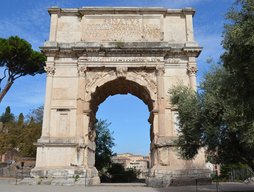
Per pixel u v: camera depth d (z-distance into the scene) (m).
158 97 31.28
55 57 33.03
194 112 22.30
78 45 32.50
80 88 31.52
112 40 33.47
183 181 27.27
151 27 34.16
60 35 34.19
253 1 15.88
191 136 22.11
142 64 32.22
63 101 31.55
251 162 21.39
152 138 33.22
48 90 31.50
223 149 20.84
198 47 32.25
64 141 29.94
